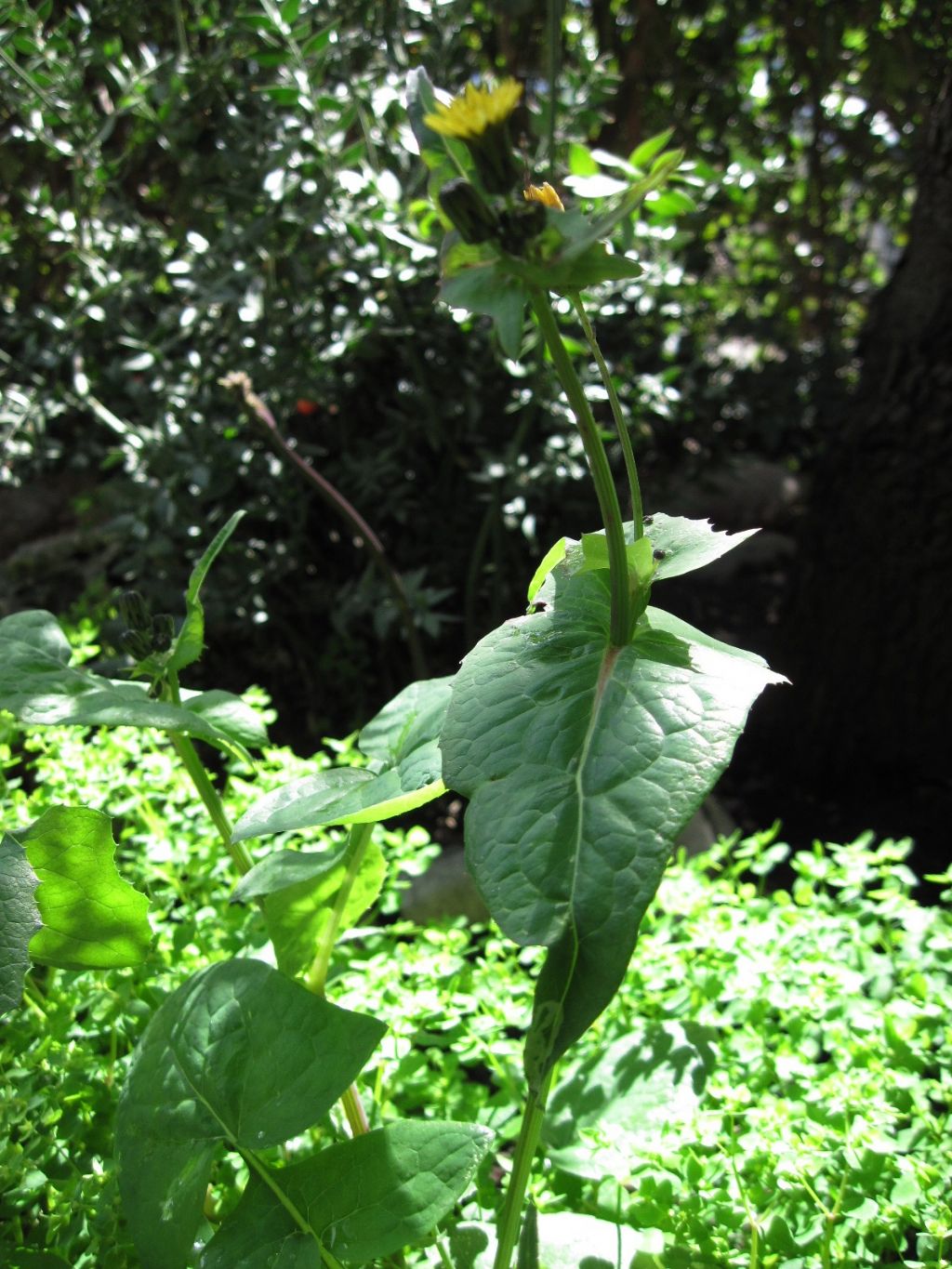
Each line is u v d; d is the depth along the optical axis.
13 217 0.91
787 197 1.18
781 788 0.87
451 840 0.76
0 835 0.36
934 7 0.99
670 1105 0.41
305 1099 0.32
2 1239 0.36
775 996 0.43
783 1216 0.38
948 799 0.82
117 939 0.38
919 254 0.78
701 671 0.30
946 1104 0.46
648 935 0.48
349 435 0.84
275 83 0.70
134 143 0.78
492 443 0.82
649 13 0.98
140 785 0.53
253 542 0.80
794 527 1.22
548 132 0.69
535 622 0.33
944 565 0.78
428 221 0.56
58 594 0.94
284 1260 0.31
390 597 0.75
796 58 1.08
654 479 0.90
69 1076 0.40
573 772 0.29
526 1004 0.46
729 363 1.03
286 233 0.71
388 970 0.45
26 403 0.81
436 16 0.74
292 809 0.33
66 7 0.81
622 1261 0.36
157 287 0.82
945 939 0.43
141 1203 0.33
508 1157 0.48
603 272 0.28
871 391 0.82
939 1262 0.34
